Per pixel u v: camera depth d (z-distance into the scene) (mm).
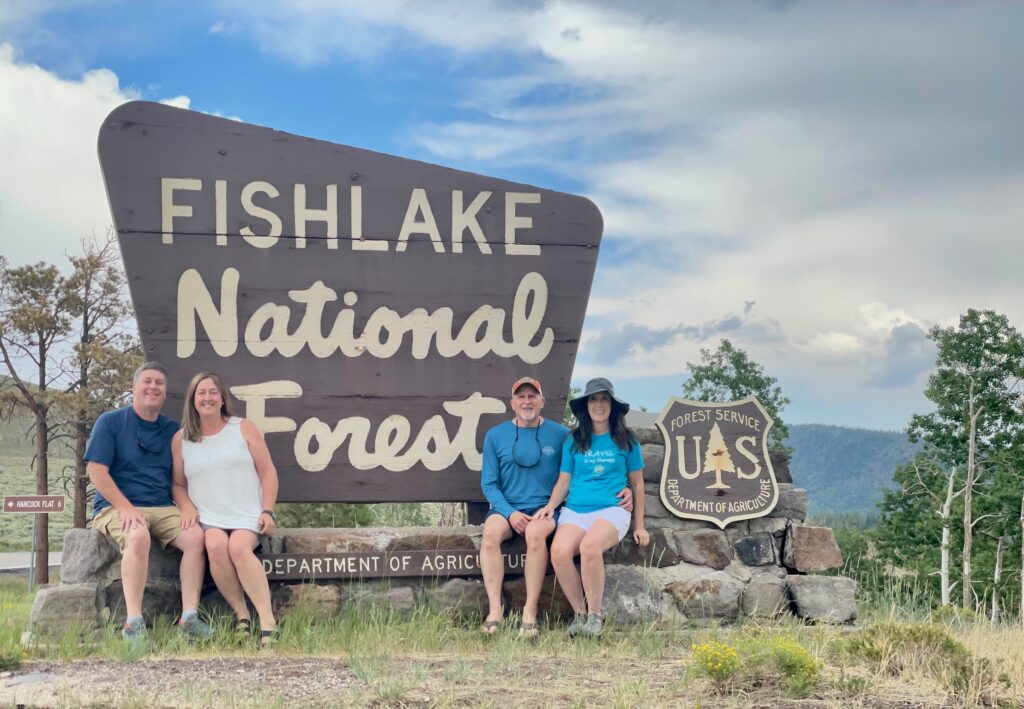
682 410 8922
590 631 7445
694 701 5371
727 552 8695
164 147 8836
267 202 8961
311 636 7184
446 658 6758
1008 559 44312
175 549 7707
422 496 8906
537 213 9367
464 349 9133
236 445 7586
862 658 6395
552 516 7918
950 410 49438
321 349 8906
